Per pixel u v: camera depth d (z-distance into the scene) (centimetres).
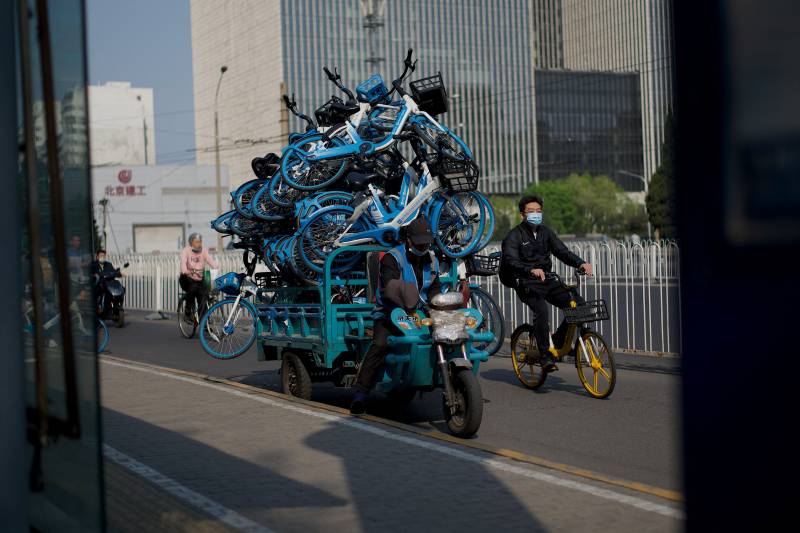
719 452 246
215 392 1081
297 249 1027
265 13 13738
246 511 572
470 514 555
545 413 959
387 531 528
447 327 820
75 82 398
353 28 13750
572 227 13238
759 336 239
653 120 15775
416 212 1046
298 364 1037
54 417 421
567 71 15388
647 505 562
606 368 1045
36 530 433
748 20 237
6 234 437
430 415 970
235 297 1531
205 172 10512
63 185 407
